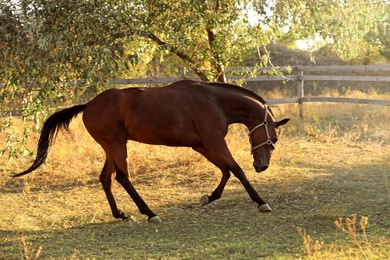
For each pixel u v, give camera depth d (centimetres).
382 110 1573
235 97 790
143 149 1205
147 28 988
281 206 809
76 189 960
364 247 595
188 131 779
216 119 775
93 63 909
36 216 816
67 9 925
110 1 968
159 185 973
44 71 898
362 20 1116
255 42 1134
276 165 1070
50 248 657
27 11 901
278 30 1069
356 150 1205
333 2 1040
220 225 733
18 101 991
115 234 714
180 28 1023
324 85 2516
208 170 1041
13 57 889
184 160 1108
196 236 687
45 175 1047
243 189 919
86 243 674
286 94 2300
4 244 680
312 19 1041
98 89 955
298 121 1552
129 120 779
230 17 1056
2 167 1115
